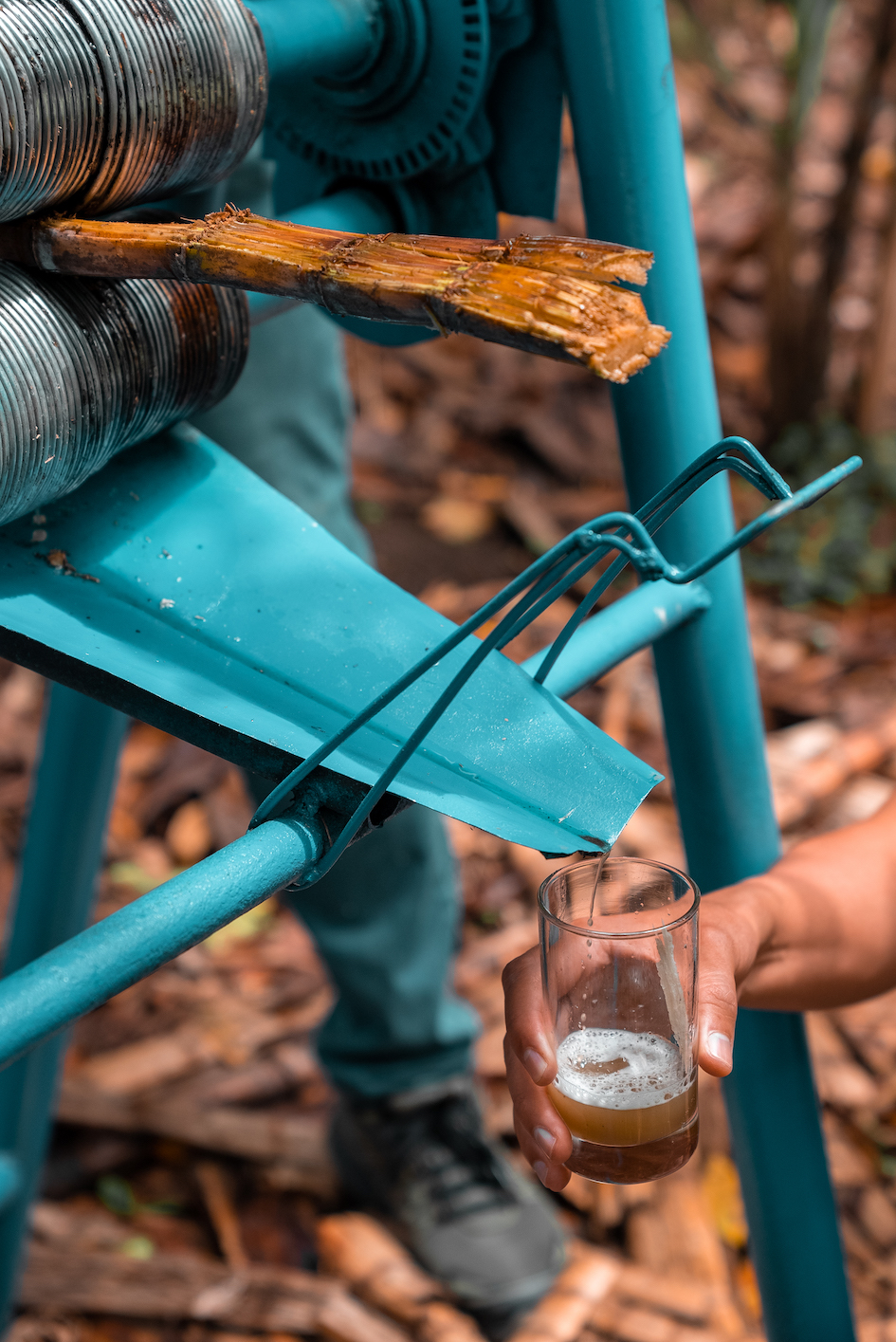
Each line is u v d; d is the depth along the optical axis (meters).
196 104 0.71
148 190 0.73
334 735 0.64
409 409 3.83
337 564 0.78
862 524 3.29
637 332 0.55
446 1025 1.78
